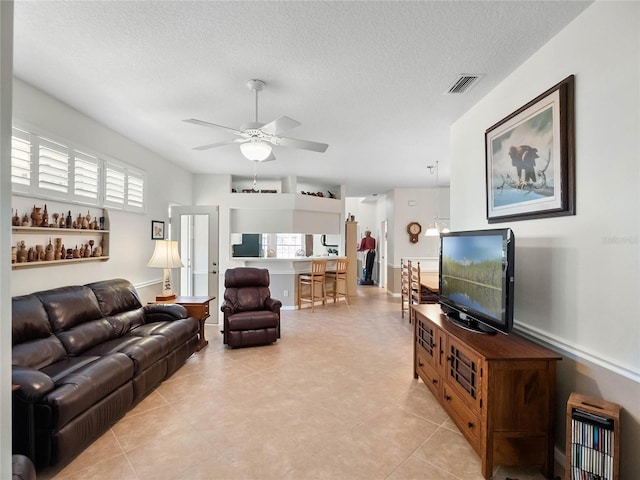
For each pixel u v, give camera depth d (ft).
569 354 6.19
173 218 17.49
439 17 6.03
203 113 10.64
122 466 6.33
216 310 17.46
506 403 6.02
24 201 8.82
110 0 5.60
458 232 8.91
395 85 8.66
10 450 2.61
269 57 7.40
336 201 23.62
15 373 6.23
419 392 9.38
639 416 4.95
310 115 10.70
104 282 11.29
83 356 8.44
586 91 5.83
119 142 12.81
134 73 8.15
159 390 9.52
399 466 6.35
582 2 5.64
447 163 17.19
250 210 21.12
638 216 4.95
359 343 13.98
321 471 6.21
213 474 6.13
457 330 7.75
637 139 4.96
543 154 6.78
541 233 6.97
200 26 6.32
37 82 8.63
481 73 8.00
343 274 23.08
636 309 4.98
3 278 2.54
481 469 6.21
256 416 8.11
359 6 5.75
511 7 5.76
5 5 2.57
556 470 6.24
